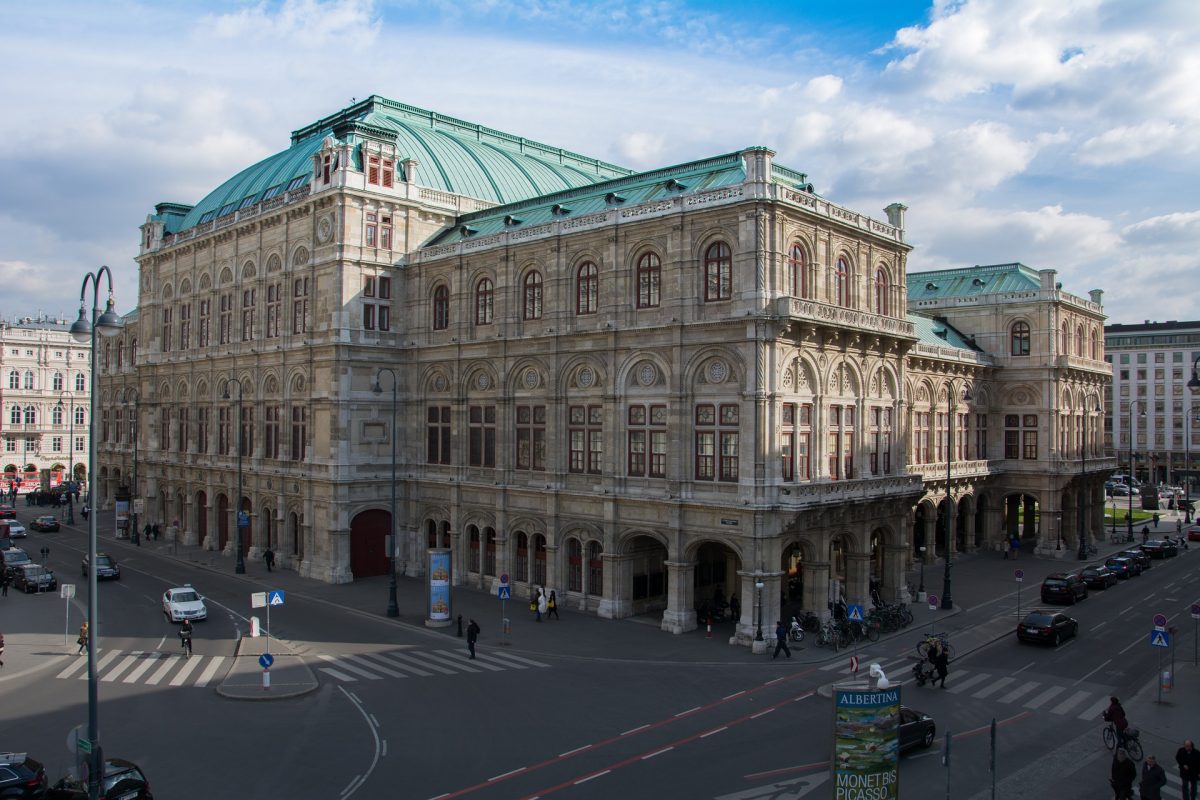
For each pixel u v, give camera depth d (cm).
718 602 4944
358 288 5959
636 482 4741
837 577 5050
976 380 7512
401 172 6312
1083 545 7219
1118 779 2348
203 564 6550
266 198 6906
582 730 2981
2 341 12406
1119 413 14575
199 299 7594
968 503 7375
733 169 4950
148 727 3003
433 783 2514
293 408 6378
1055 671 3809
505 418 5450
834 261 4719
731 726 3022
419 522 6069
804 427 4494
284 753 2753
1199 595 5653
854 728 2123
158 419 8238
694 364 4484
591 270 5019
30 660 3903
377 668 3784
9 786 2306
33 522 8588
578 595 5059
